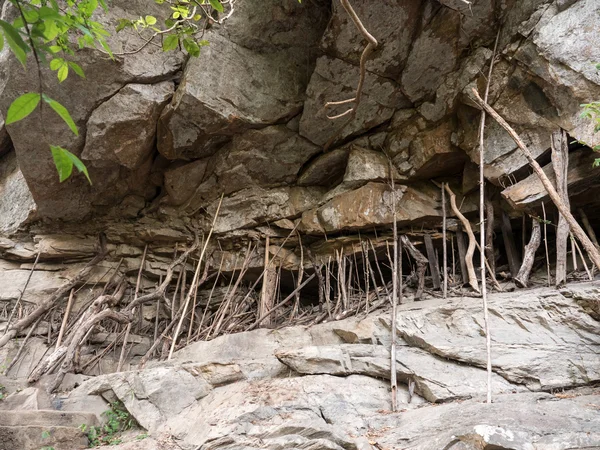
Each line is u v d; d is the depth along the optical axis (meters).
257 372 5.24
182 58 6.46
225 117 6.50
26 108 1.23
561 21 5.18
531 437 3.09
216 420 4.29
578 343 4.36
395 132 6.80
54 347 6.72
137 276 7.99
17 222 7.76
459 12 5.54
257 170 7.32
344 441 3.67
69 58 5.90
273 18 6.38
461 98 6.04
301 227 7.33
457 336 4.89
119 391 5.05
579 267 5.57
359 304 6.24
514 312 4.80
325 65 6.19
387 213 6.64
